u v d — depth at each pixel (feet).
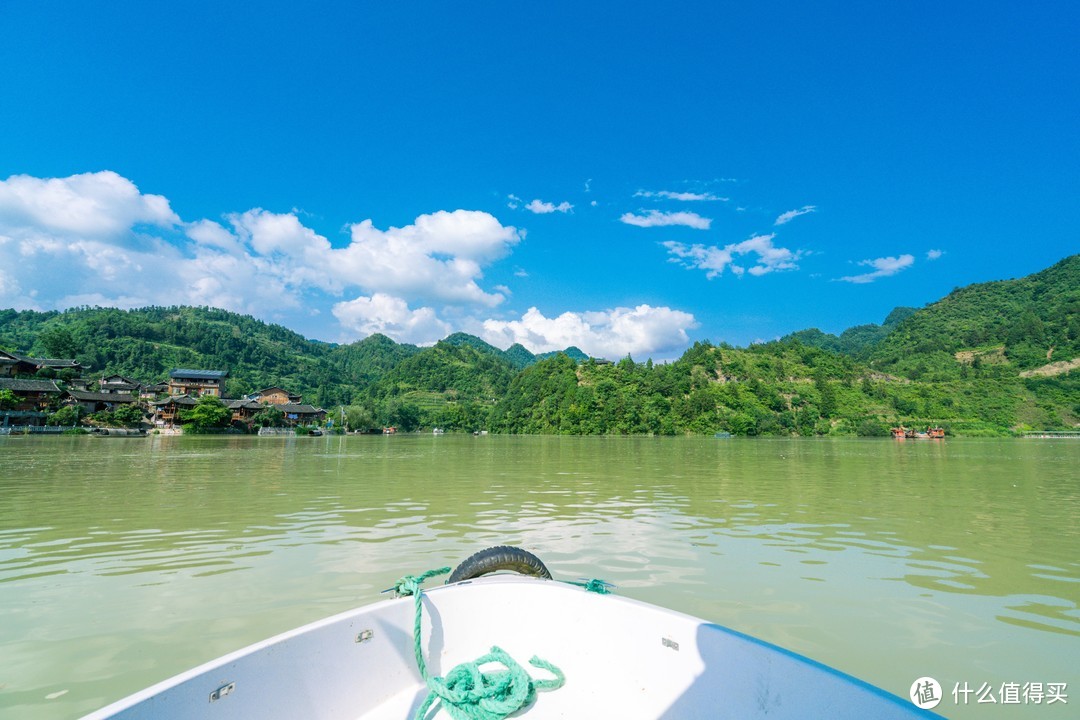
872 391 410.31
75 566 23.84
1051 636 16.40
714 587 21.07
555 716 9.14
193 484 56.44
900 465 91.40
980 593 20.44
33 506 41.32
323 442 192.24
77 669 13.94
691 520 35.65
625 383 428.56
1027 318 504.43
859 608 18.80
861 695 7.00
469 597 11.13
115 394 248.32
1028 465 92.53
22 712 11.90
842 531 32.12
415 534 30.73
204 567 23.65
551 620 11.09
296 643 8.48
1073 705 12.38
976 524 34.68
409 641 10.12
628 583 21.54
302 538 29.58
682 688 9.15
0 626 16.83
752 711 8.18
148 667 14.07
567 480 63.31
